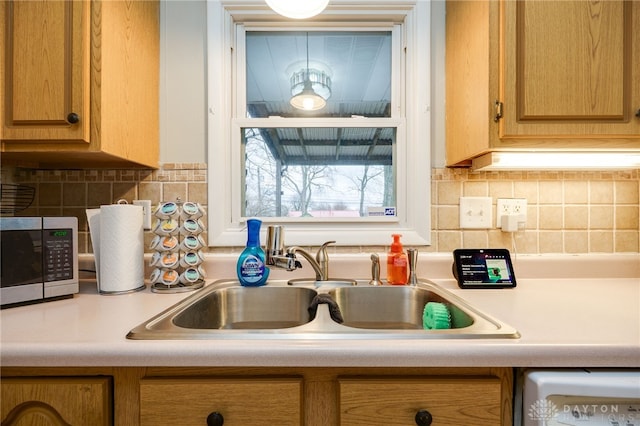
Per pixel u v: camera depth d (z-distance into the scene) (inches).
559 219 46.5
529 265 45.2
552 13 33.7
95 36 34.4
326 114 49.6
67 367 23.3
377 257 41.7
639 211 46.6
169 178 46.8
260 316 40.9
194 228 40.3
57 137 33.8
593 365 22.0
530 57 33.7
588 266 45.2
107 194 46.3
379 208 48.6
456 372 23.2
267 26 48.6
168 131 47.1
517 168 43.8
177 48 47.1
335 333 23.8
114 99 36.7
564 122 33.8
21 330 25.2
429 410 22.7
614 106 33.6
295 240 46.6
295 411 22.9
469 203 46.3
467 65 39.9
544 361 21.9
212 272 45.2
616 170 46.6
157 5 46.5
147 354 22.2
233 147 47.9
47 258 33.7
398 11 46.9
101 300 34.7
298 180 49.7
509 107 33.9
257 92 50.1
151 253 46.1
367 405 22.8
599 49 33.7
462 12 41.3
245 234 46.6
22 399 22.9
